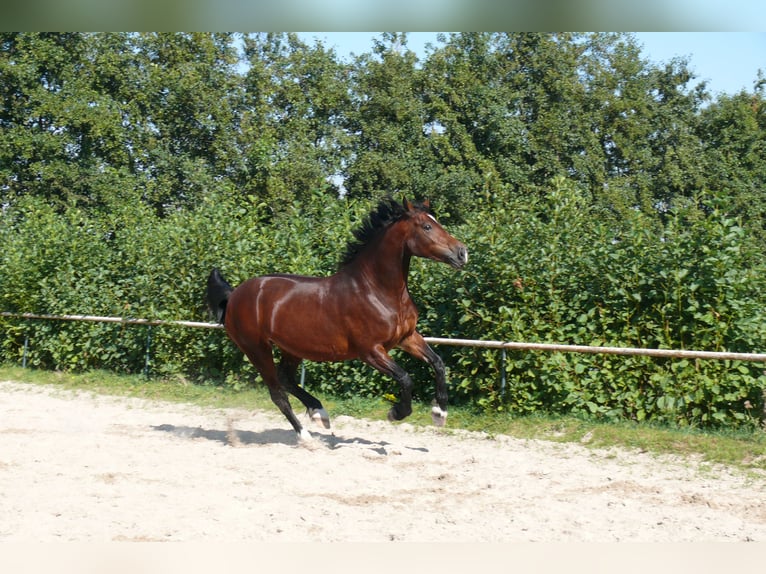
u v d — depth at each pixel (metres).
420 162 28.02
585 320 10.30
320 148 28.78
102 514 5.93
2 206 25.06
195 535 5.54
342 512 6.18
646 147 30.67
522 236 11.00
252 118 29.05
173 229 14.18
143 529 5.62
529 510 6.31
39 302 15.62
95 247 15.73
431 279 11.51
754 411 9.57
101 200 25.73
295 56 31.30
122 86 27.98
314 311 8.50
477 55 29.78
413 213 8.12
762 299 9.97
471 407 10.88
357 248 8.50
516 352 10.59
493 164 27.48
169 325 13.56
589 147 29.05
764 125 31.75
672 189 29.92
